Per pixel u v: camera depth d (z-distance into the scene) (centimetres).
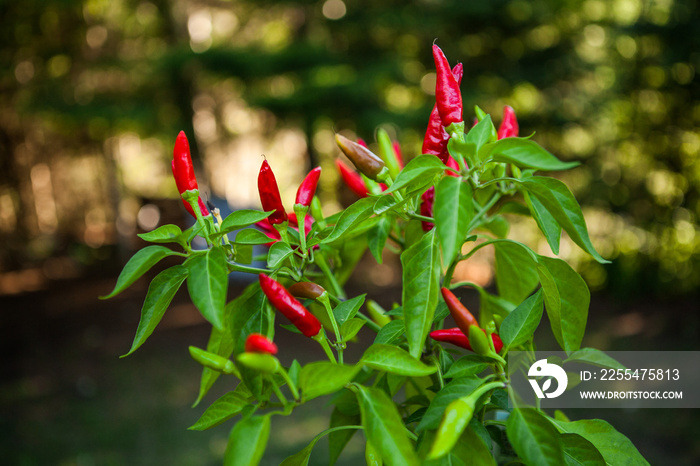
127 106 935
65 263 1343
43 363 742
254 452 78
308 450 95
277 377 92
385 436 79
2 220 1364
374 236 123
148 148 1552
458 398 87
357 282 1056
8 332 880
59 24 1051
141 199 1400
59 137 1363
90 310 989
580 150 942
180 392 620
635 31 811
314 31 1018
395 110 864
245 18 1170
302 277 104
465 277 970
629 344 680
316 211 121
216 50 871
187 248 96
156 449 491
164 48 1027
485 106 884
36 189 1491
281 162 1464
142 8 1132
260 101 861
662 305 820
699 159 852
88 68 985
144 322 93
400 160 125
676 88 833
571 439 93
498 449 111
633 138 870
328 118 866
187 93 1006
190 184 100
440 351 111
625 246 902
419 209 119
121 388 641
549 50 882
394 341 109
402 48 958
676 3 794
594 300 869
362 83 826
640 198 880
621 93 868
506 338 97
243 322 96
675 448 443
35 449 505
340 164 134
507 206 130
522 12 876
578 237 93
